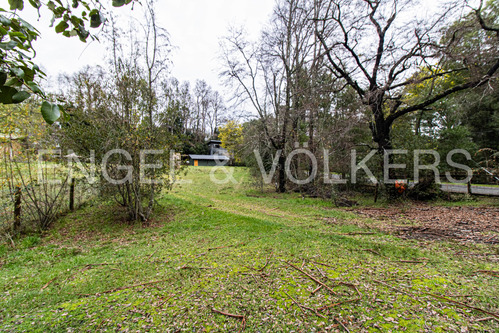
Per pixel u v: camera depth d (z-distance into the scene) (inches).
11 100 37.9
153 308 101.3
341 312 95.7
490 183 548.4
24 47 40.4
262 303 103.3
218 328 88.0
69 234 235.1
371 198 440.5
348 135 452.4
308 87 472.1
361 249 168.4
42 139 237.1
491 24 378.3
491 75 338.6
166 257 165.3
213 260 155.0
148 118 264.8
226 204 381.1
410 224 249.6
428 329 84.4
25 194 237.0
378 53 389.1
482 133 681.6
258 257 156.6
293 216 296.5
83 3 47.5
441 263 143.3
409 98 498.6
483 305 97.4
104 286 123.6
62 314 98.2
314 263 144.6
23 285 129.2
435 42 355.3
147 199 301.4
